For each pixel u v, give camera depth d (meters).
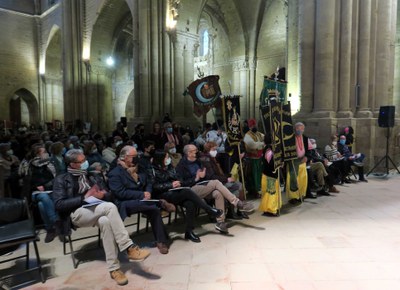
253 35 21.03
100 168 4.93
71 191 3.99
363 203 6.55
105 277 3.60
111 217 3.56
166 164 5.21
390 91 11.28
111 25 21.47
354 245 4.33
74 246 4.57
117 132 11.73
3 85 26.31
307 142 6.96
